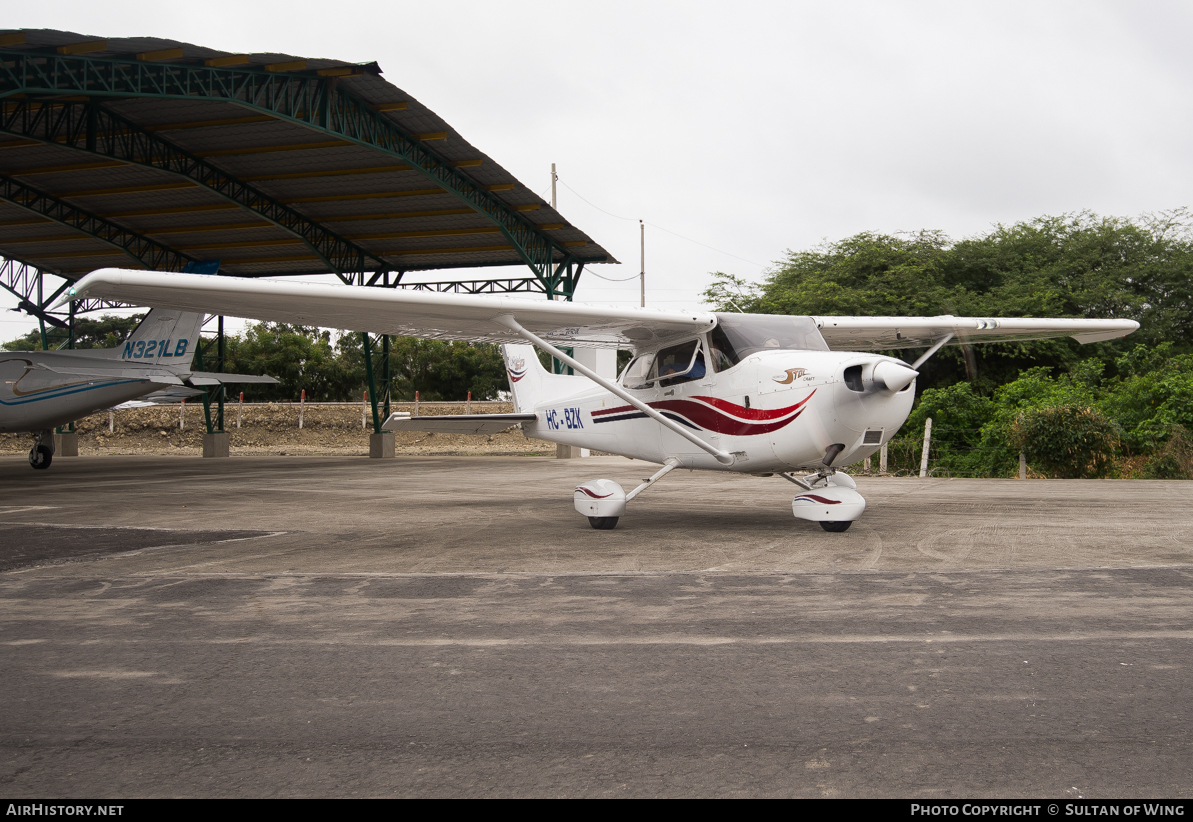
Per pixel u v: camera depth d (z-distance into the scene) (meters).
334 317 8.09
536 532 7.86
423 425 11.27
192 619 4.43
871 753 2.62
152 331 18.59
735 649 3.76
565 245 22.28
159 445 32.91
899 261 25.53
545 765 2.57
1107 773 2.46
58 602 4.86
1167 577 5.24
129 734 2.85
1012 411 16.80
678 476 15.37
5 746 2.75
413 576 5.59
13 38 12.57
